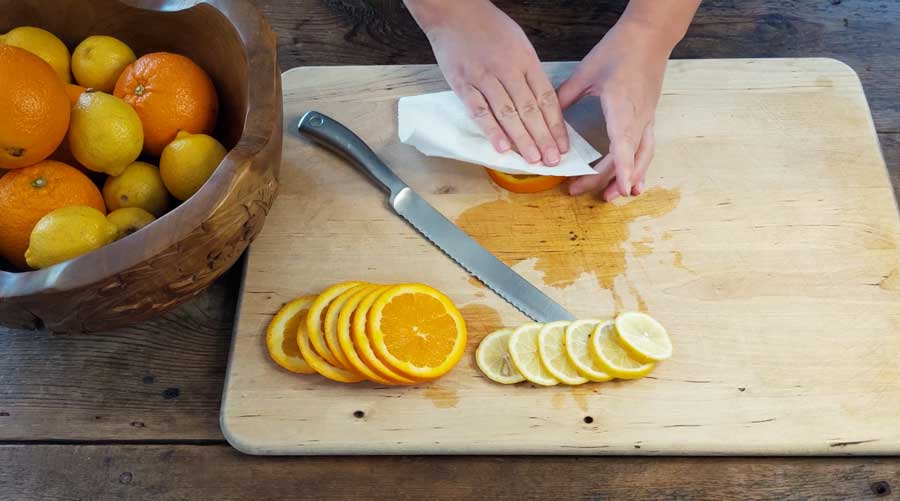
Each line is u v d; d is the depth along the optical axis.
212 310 1.18
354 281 1.16
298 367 1.12
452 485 1.09
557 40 1.36
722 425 1.10
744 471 1.09
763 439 1.09
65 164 1.08
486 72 1.23
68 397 1.13
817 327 1.14
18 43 1.13
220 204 1.01
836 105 1.27
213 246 1.04
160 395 1.14
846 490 1.09
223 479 1.10
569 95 1.23
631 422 1.10
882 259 1.18
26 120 1.03
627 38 1.23
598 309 1.15
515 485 1.09
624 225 1.20
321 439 1.09
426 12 1.27
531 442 1.09
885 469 1.10
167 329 1.17
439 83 1.29
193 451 1.11
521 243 1.19
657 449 1.09
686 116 1.26
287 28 1.37
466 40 1.25
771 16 1.38
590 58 1.24
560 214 1.20
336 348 1.10
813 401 1.11
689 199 1.21
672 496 1.09
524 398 1.11
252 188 1.04
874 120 1.30
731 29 1.36
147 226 1.00
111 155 1.08
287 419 1.10
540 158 1.19
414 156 1.25
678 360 1.12
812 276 1.17
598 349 1.11
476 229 1.20
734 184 1.22
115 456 1.11
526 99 1.21
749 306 1.15
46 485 1.10
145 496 1.09
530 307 1.15
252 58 1.09
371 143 1.25
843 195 1.22
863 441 1.09
